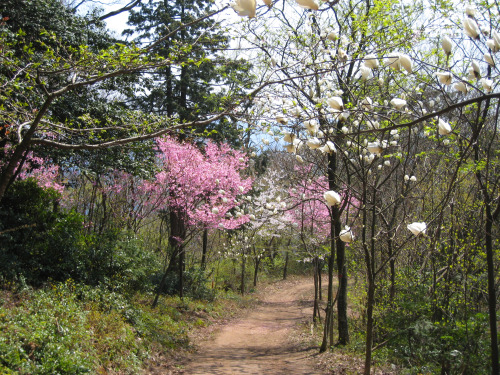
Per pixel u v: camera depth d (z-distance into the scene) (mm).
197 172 12898
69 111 9484
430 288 6551
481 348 4949
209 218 13211
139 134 5672
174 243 15781
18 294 6715
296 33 7020
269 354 9375
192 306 13664
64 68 4801
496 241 5473
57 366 4875
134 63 4633
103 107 10352
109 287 9539
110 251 9914
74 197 16406
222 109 4758
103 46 10914
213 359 8516
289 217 16406
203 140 16391
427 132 4926
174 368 7422
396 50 6055
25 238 8312
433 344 5449
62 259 8688
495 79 3746
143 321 9016
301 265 30656
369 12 6766
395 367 6414
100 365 5797
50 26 9133
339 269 9141
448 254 6180
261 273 28094
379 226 8422
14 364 4473
